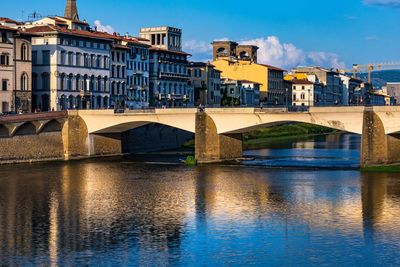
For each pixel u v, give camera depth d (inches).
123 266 2465.6
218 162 5349.4
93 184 4143.7
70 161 5423.2
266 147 6953.7
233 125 5255.9
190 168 4948.3
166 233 2888.8
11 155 5118.1
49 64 6269.7
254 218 3152.1
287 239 2785.4
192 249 2657.5
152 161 5472.4
